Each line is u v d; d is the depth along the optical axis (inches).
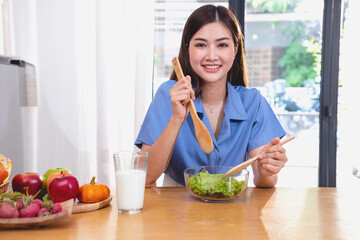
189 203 39.4
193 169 42.7
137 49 101.3
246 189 43.0
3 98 92.6
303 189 46.3
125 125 104.0
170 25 113.9
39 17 103.6
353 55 113.7
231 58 51.3
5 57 93.3
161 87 56.6
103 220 33.8
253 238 29.8
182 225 32.6
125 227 32.0
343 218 35.0
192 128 54.5
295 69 118.0
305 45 117.3
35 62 105.0
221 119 57.5
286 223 33.4
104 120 102.4
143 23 101.0
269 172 45.0
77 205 36.0
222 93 56.6
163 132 48.2
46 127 105.0
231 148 54.7
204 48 50.5
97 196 37.4
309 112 118.6
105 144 102.7
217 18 50.1
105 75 102.2
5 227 31.1
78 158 105.4
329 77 114.5
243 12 112.2
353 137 115.3
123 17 102.1
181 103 46.6
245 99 58.1
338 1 112.5
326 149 116.3
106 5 101.6
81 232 30.9
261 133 56.3
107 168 103.3
